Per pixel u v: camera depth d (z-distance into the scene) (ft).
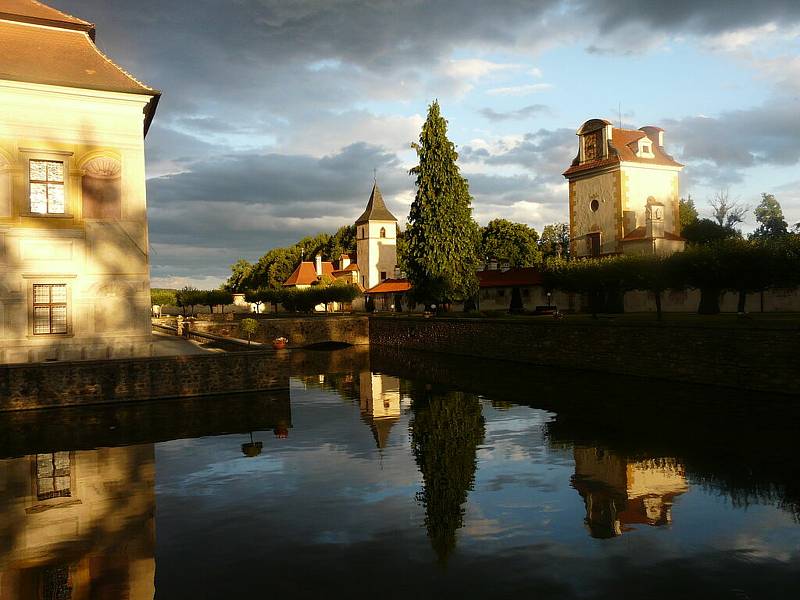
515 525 35.37
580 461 49.19
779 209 246.27
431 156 163.43
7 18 80.48
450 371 117.91
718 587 27.22
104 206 80.64
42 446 56.29
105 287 80.48
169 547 32.50
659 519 35.73
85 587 27.73
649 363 92.07
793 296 116.06
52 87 77.20
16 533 34.55
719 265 87.10
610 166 160.04
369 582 28.12
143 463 50.42
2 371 72.43
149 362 79.71
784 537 32.71
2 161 75.56
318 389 98.32
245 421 68.49
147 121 96.07
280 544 32.83
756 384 75.72
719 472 44.39
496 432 61.41
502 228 266.77
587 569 29.27
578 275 117.60
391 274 301.63
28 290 77.00
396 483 44.39
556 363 112.88
